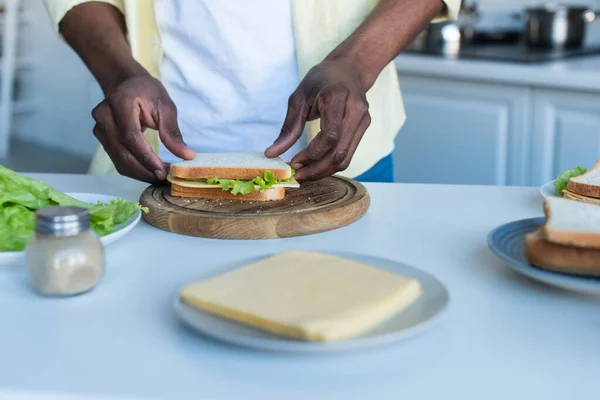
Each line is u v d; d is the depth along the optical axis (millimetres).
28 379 601
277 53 1415
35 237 763
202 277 771
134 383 595
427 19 1331
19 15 4480
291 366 621
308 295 678
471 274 833
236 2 1384
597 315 719
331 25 1397
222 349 651
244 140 1467
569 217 787
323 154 1125
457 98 2467
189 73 1445
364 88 1204
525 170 2369
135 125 1117
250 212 1011
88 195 1078
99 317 722
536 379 599
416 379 600
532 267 750
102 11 1426
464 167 2510
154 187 1180
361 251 923
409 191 1218
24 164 4340
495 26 2996
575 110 2213
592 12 2604
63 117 4586
